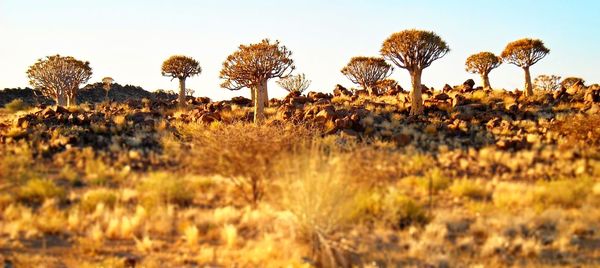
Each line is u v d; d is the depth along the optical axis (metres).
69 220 10.07
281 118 24.31
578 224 9.91
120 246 9.04
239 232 9.95
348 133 21.28
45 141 20.09
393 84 38.16
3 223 10.12
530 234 9.60
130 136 22.02
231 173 11.77
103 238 9.35
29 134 20.66
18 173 14.72
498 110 25.77
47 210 11.02
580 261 8.27
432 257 8.19
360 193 9.68
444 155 18.16
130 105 32.31
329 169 8.79
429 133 22.48
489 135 21.30
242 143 11.83
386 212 10.52
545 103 27.05
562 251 8.68
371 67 38.34
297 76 38.94
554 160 17.36
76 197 12.62
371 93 35.31
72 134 21.27
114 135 21.94
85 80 36.06
